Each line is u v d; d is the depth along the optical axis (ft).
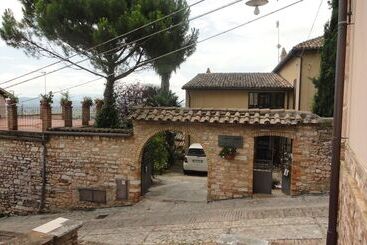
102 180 43.32
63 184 44.42
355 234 11.51
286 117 38.47
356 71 14.94
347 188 14.43
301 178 39.06
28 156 45.60
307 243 23.56
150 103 65.67
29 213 46.09
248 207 36.37
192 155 60.95
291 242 23.95
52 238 16.98
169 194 45.98
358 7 15.01
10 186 46.93
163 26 43.86
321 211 31.07
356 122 14.10
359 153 12.73
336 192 18.02
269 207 35.27
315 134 38.47
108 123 50.78
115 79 50.06
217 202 40.68
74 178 44.06
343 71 17.60
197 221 32.94
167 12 46.93
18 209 46.70
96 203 43.60
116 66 48.26
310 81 56.85
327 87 46.09
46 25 44.73
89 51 44.32
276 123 38.14
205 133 41.04
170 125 41.45
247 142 40.01
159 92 70.38
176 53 48.16
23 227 38.70
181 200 43.16
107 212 41.39
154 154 58.54
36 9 45.19
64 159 44.16
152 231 31.07
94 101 60.49
